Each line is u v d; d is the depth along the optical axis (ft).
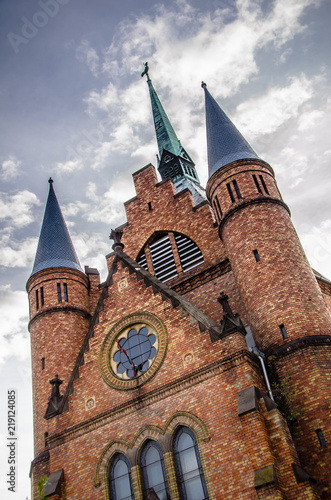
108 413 94.12
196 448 84.17
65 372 122.11
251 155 127.24
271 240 111.34
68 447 95.09
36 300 134.31
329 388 89.76
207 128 142.10
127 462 89.35
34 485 109.50
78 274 139.23
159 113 266.77
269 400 81.15
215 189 125.90
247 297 108.47
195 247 135.54
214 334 90.53
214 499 77.82
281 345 97.91
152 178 152.46
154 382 92.58
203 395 86.43
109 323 104.27
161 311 99.04
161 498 83.56
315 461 84.12
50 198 160.04
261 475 73.77
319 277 136.67
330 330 100.37
